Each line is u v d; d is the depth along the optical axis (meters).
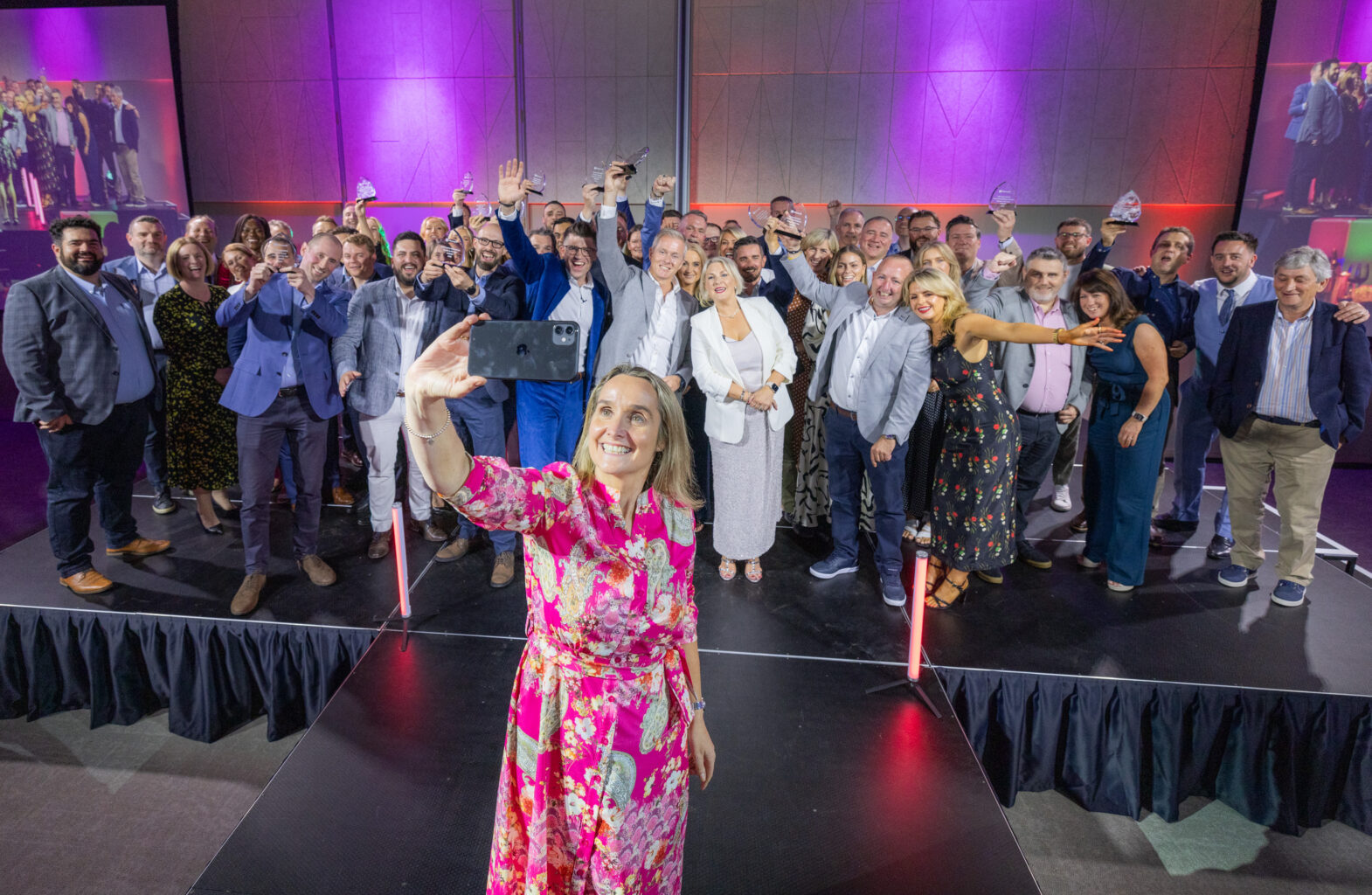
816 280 3.88
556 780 1.52
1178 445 4.48
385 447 3.86
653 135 7.66
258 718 3.54
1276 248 6.85
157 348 4.47
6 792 3.13
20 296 3.30
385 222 8.14
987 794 2.49
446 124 7.86
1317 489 3.51
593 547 1.42
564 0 7.48
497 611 3.49
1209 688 3.01
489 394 3.76
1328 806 3.11
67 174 7.93
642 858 1.53
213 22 7.79
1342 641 3.35
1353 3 6.30
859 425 3.45
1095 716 3.07
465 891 2.12
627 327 3.67
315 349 3.54
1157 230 7.27
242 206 8.16
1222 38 6.81
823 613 3.52
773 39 7.35
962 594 3.64
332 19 7.73
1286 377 3.47
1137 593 3.75
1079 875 2.87
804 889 2.14
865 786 2.51
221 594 3.61
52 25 7.69
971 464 3.33
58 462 3.46
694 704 1.75
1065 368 3.81
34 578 3.75
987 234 7.48
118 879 2.74
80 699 3.55
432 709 2.86
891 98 7.35
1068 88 7.12
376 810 2.39
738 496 3.62
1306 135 6.59
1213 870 2.90
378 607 3.51
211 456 4.17
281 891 2.11
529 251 3.59
